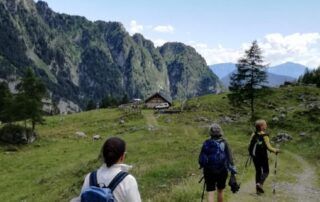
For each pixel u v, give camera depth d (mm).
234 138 69625
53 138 88188
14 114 87688
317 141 53750
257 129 18875
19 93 91000
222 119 91562
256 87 93562
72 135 90188
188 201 16734
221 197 13680
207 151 13453
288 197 19719
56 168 53938
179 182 22641
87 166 41500
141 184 23875
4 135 82500
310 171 31781
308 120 74812
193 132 77625
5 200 38188
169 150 47094
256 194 19297
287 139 59844
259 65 93875
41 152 71125
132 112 118375
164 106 141125
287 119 76875
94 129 96750
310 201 19438
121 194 5934
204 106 109938
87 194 5836
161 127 84875
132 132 79625
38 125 109125
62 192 31297
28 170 55656
